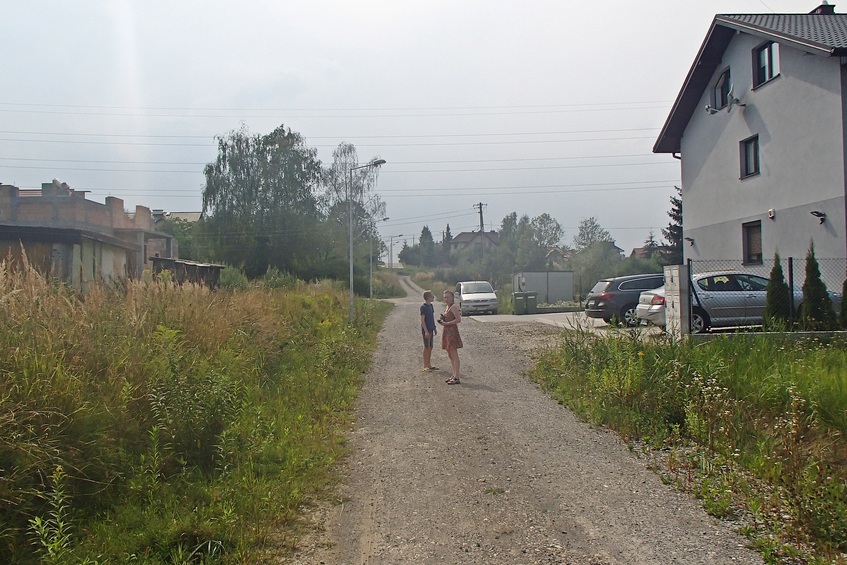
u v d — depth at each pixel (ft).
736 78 65.77
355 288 194.08
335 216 218.18
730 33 65.82
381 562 14.55
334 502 18.42
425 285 259.19
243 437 22.48
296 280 120.88
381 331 72.08
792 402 22.58
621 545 15.24
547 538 15.70
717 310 49.98
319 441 24.34
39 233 56.95
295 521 16.97
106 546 14.65
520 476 20.49
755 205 63.10
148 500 17.20
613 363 31.22
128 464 18.43
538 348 48.85
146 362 22.82
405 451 23.56
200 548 14.69
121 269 73.15
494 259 200.23
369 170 224.12
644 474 20.63
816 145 54.13
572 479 20.16
